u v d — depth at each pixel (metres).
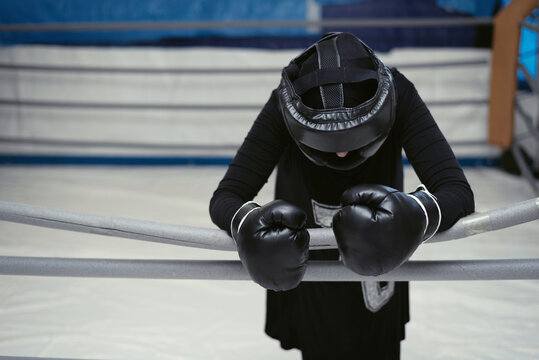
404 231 0.58
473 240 2.23
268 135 0.89
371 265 0.58
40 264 0.72
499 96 3.50
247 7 3.93
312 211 0.96
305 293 0.98
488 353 1.34
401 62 3.93
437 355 1.34
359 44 0.80
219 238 0.70
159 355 1.33
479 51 3.87
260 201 2.96
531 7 3.16
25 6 3.93
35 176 3.60
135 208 2.76
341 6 3.90
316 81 0.74
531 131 3.21
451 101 3.75
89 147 4.07
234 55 3.98
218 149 3.99
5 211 0.70
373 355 0.98
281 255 0.59
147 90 4.02
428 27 3.88
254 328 1.49
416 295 1.70
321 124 0.70
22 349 1.34
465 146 3.96
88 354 1.33
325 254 0.96
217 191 0.85
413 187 3.25
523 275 0.67
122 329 1.46
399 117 0.88
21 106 4.02
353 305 0.96
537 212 0.65
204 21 3.93
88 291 1.71
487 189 3.26
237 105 3.88
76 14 3.94
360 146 0.72
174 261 0.72
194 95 4.02
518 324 1.49
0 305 1.59
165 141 4.06
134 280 1.80
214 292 1.73
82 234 2.29
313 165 0.94
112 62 4.00
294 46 3.95
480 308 1.60
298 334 1.02
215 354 1.34
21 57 4.00
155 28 3.71
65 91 4.02
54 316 1.53
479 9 3.80
